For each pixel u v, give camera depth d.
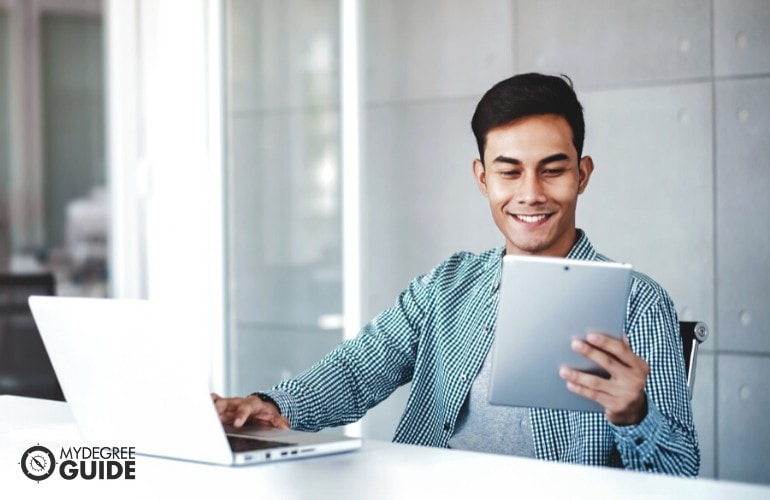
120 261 5.07
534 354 1.75
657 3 3.79
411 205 4.26
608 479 1.65
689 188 3.75
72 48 5.14
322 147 4.41
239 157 4.64
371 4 4.32
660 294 2.11
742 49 3.66
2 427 2.22
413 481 1.65
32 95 5.14
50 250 5.14
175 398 1.79
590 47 3.92
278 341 4.53
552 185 2.18
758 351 3.65
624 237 3.87
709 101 3.71
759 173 3.64
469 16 4.14
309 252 4.44
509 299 1.73
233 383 4.66
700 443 3.75
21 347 4.97
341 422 2.35
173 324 1.76
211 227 4.72
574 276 1.71
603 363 1.73
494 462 1.80
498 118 2.19
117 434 1.92
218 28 4.68
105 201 5.12
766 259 3.63
